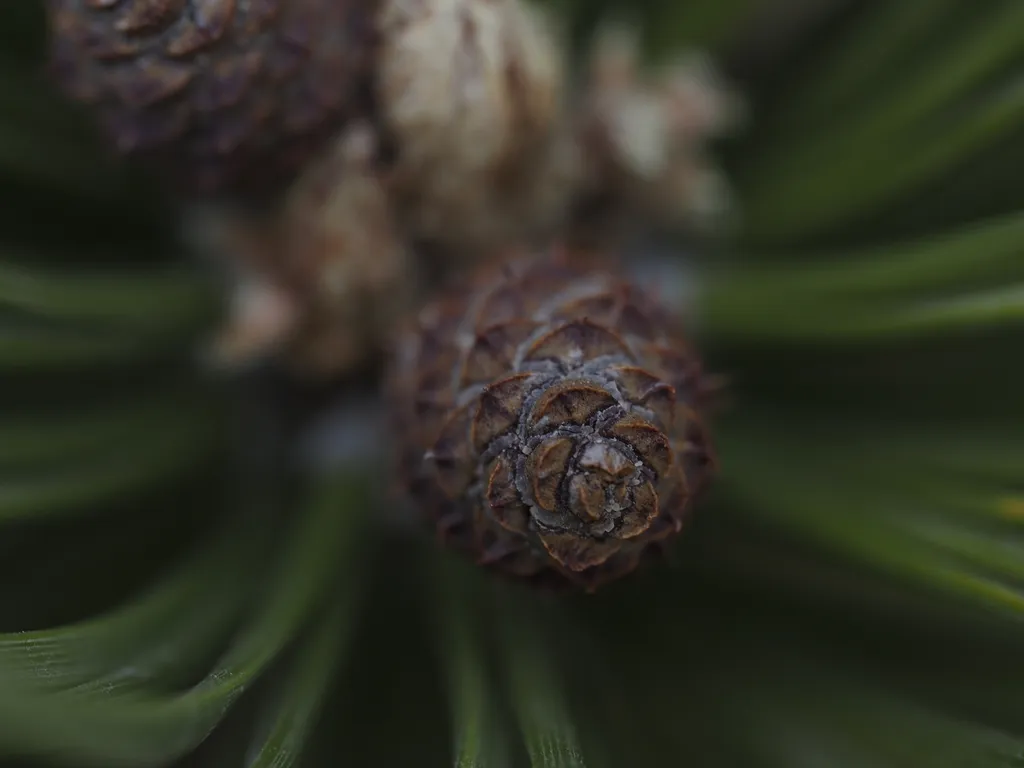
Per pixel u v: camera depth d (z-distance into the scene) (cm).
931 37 14
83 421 13
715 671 13
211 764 13
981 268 12
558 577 12
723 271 14
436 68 13
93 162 14
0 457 12
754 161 15
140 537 14
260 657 11
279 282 13
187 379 14
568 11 14
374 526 14
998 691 13
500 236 13
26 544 13
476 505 12
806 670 13
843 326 13
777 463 14
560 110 13
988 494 13
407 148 13
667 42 15
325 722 13
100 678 11
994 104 13
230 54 12
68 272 14
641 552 12
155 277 14
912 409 14
